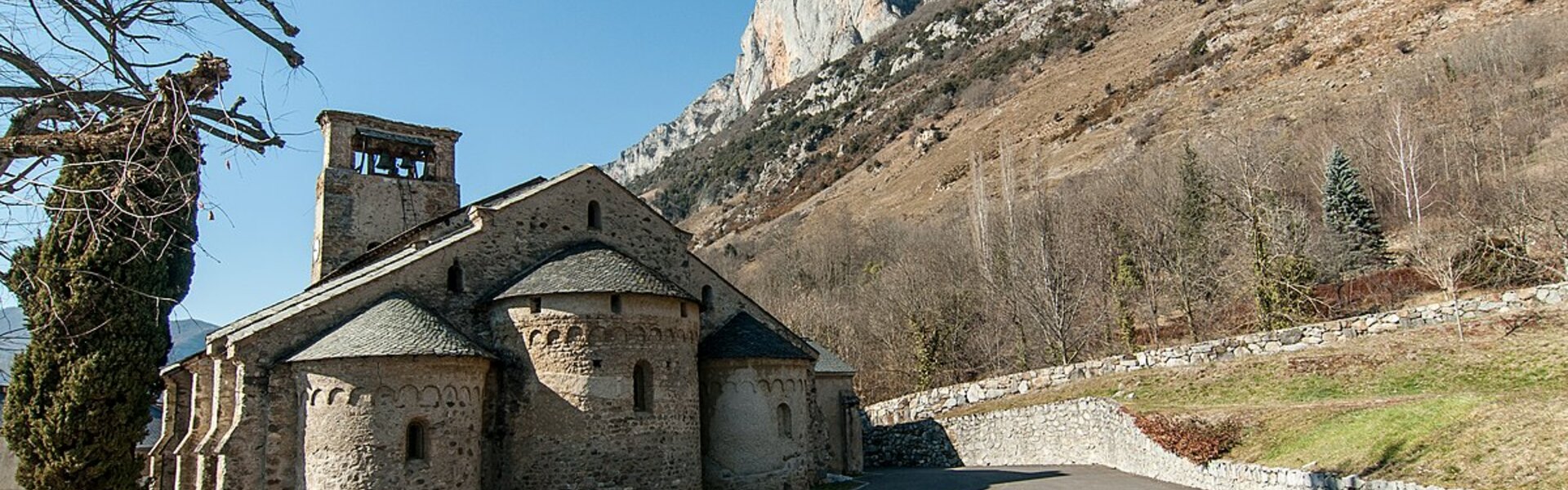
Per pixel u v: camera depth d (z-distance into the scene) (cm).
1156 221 5531
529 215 2777
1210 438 2491
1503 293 3062
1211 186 5647
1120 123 10812
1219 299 4784
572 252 2683
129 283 2458
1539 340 2630
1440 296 3769
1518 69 6956
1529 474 1569
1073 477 2823
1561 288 2856
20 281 971
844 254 8219
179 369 2830
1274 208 4716
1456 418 1934
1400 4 9994
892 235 8462
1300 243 4422
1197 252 5078
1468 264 3638
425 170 3684
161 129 806
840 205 12631
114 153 866
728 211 17088
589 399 2416
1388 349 2909
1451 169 5541
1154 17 15775
